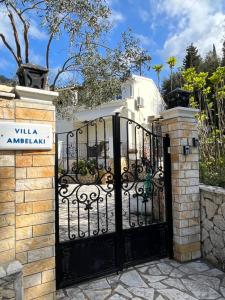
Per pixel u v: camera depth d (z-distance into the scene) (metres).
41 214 2.94
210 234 4.10
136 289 3.37
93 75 6.99
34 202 2.90
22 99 2.84
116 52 7.06
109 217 6.37
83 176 4.11
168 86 17.72
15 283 2.54
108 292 3.31
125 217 5.73
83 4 5.84
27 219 2.85
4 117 2.72
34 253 2.88
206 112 6.09
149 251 4.16
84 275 3.57
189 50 17.84
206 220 4.20
